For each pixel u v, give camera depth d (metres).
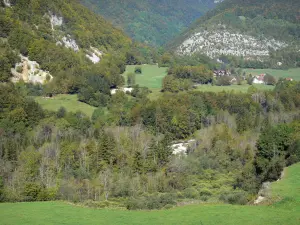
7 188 78.19
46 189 77.12
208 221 46.16
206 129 138.62
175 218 48.00
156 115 143.75
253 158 95.88
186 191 83.69
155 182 89.12
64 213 51.19
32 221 47.81
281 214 47.03
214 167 103.19
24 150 107.50
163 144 110.06
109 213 51.12
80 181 88.31
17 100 142.88
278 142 84.69
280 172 72.19
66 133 124.62
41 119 139.12
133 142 114.38
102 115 152.25
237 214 47.97
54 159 99.56
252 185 78.19
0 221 47.94
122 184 85.62
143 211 52.34
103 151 101.81
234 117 150.38
